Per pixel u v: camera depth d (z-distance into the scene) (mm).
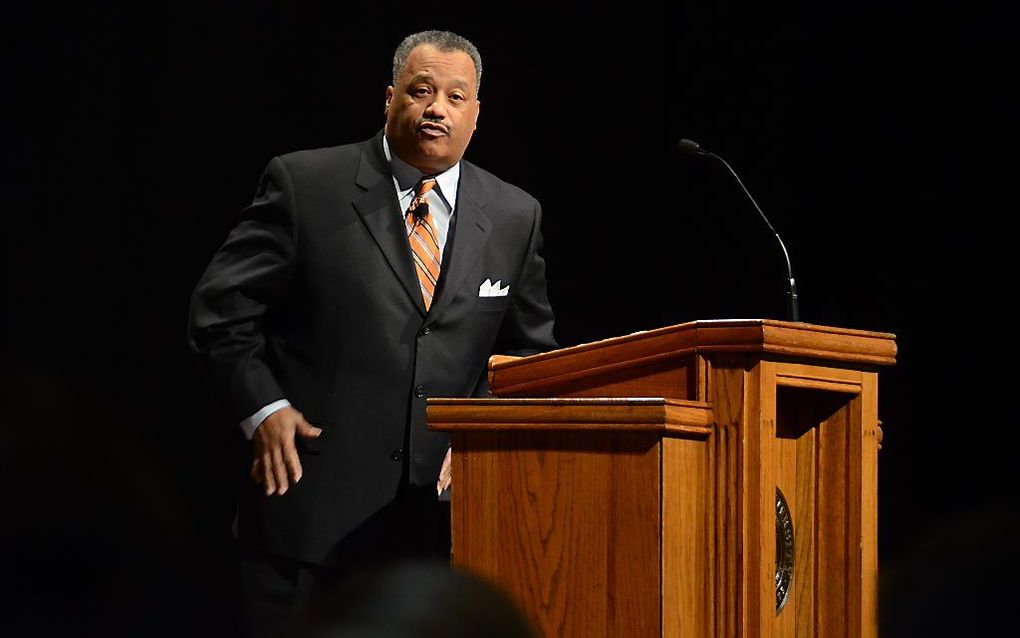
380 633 1924
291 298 9227
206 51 17141
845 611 7074
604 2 18609
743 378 6555
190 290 17156
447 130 9281
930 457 16984
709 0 18359
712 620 6555
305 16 17375
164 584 17000
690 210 18547
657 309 18703
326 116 17438
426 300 9195
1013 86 16438
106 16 16891
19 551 16688
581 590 6590
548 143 18562
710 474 6621
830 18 17578
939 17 16828
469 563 6910
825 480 7207
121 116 16984
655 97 18641
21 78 16750
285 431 8711
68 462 16891
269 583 8992
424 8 17781
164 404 17125
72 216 16922
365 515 8852
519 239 9742
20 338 16797
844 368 7043
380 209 9203
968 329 16781
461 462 6980
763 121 18078
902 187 17125
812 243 17750
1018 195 16438
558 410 6637
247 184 17281
